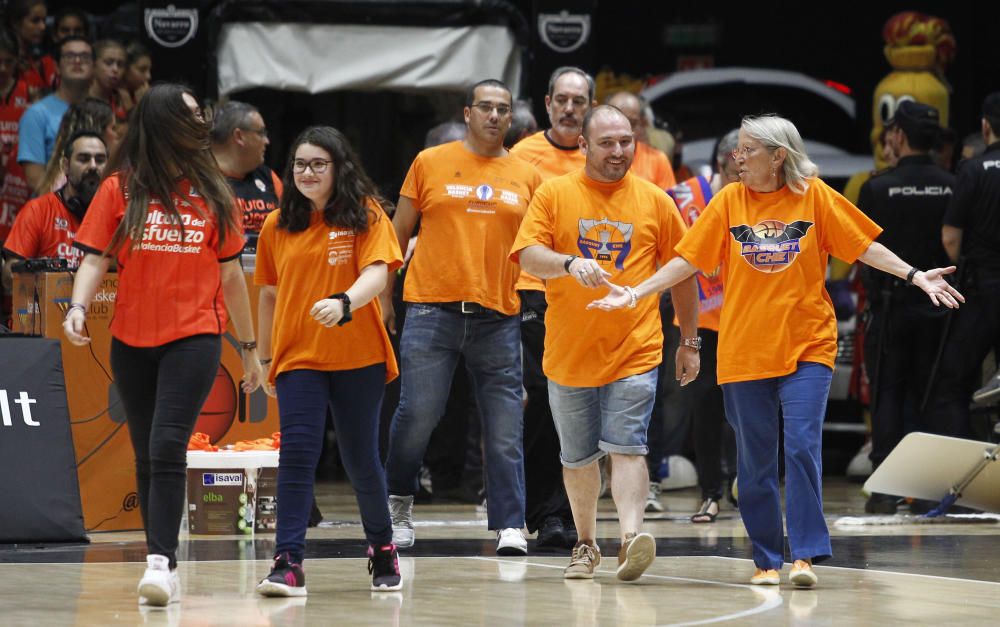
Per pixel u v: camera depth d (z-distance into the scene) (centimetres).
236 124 2278
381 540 1589
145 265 1510
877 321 2591
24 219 2281
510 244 1984
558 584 1647
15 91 2759
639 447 1680
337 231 1540
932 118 2588
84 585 1602
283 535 1538
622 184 1722
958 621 1407
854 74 4494
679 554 1945
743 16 4509
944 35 3425
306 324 1538
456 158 2002
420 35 2875
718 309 2383
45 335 2138
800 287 1645
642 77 4462
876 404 2589
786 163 1648
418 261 1998
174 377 1496
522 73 2886
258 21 2852
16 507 1945
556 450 2002
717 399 2386
